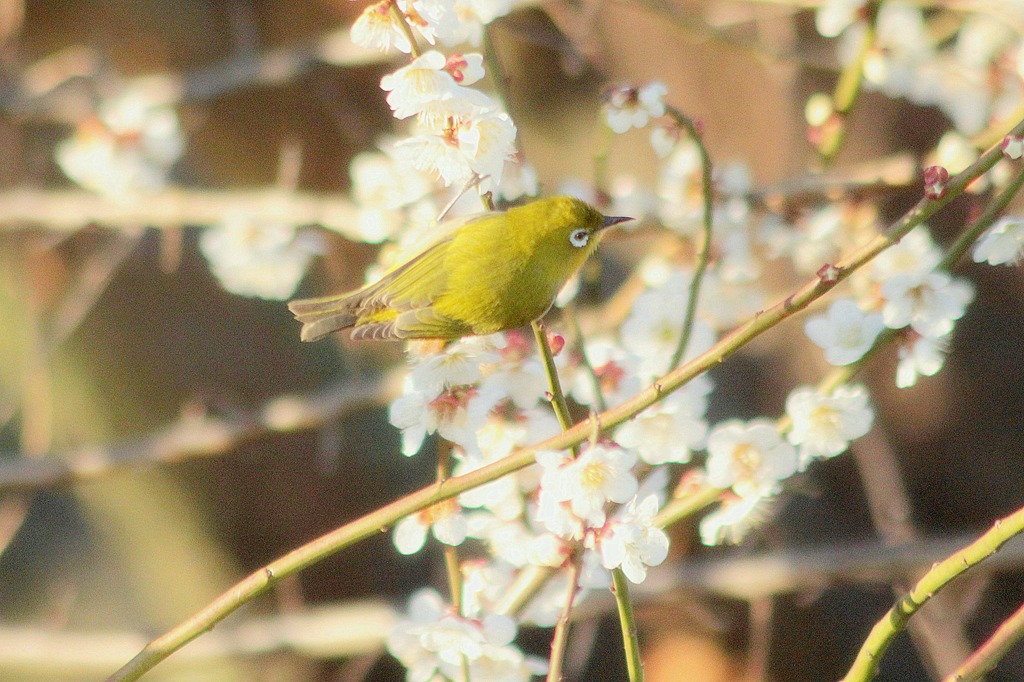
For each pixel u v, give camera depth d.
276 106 14.32
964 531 15.06
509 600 6.23
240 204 9.82
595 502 4.86
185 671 11.28
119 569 14.78
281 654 11.09
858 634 14.68
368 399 11.12
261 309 14.55
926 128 14.46
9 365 13.62
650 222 8.28
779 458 5.66
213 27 14.82
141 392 14.01
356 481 15.01
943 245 13.68
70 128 13.93
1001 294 15.45
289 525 14.96
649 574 10.32
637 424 5.89
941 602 9.74
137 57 14.71
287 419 11.11
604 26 14.37
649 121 6.55
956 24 9.85
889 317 5.54
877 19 8.12
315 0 14.70
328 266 11.64
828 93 13.83
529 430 5.80
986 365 15.40
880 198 8.31
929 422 15.46
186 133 12.41
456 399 5.13
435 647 5.35
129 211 10.30
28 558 14.71
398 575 14.81
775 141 13.62
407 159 4.93
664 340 6.71
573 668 10.09
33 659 11.12
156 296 14.30
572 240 5.91
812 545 13.95
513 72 15.12
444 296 5.74
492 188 5.08
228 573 14.77
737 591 10.16
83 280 12.70
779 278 12.62
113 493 14.81
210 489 14.89
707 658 13.83
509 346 5.80
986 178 7.29
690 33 9.84
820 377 14.05
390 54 11.67
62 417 13.76
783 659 14.16
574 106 15.19
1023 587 14.09
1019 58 8.73
